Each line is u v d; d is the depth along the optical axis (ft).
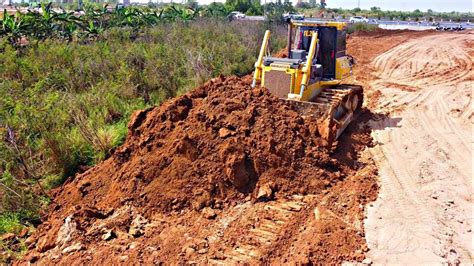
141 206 24.25
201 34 71.15
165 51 55.31
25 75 44.34
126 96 41.86
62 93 40.24
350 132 35.47
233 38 69.31
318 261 19.85
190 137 26.27
